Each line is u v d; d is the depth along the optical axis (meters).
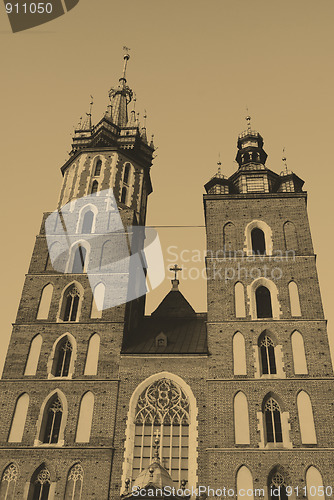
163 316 50.34
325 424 37.22
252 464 36.06
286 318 42.59
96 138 57.56
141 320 49.91
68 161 56.34
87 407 39.41
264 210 49.66
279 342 41.28
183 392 39.66
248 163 56.00
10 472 37.03
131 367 41.06
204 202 52.72
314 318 42.38
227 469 36.00
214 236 48.34
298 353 40.62
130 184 54.22
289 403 38.31
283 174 53.25
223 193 52.38
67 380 40.56
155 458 35.44
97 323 43.41
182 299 51.91
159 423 38.59
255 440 37.00
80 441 37.94
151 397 39.69
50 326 43.44
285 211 49.41
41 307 44.66
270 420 38.19
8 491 36.28
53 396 40.09
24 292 45.53
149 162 58.75
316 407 38.00
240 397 38.91
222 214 49.75
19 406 39.62
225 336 42.09
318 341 41.06
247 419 37.94
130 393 39.91
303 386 38.94
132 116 61.16
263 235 48.72
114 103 63.91
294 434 37.03
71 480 36.53
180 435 37.97
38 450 37.62
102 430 38.34
